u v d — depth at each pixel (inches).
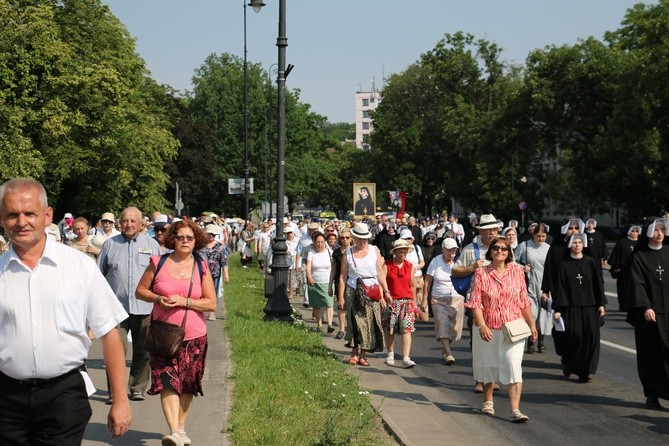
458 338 600.1
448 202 4138.8
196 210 3708.2
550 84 2549.2
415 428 374.6
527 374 557.0
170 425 322.7
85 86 1882.4
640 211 2310.5
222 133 3609.7
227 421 366.9
